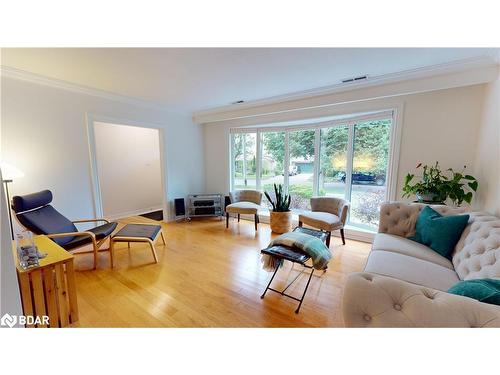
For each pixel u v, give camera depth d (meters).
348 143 3.54
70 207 2.97
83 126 3.06
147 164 5.43
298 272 2.45
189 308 1.85
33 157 2.64
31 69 2.38
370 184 3.38
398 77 2.53
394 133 2.91
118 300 1.96
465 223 1.82
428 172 2.64
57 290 1.62
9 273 0.67
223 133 4.76
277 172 4.48
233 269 2.52
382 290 0.81
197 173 4.95
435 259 1.78
